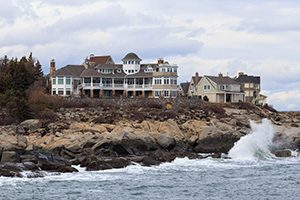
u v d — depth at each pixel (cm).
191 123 11531
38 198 5869
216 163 9081
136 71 17138
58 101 12756
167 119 11894
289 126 12669
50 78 16775
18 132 10088
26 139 9362
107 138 9456
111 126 10675
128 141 9581
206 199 5947
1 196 5950
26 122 10612
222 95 17588
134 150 9606
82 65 17375
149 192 6303
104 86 16575
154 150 9938
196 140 10819
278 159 9919
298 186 6900
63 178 7181
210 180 7288
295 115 14912
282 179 7469
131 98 13850
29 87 13125
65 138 9538
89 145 9325
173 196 6075
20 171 7331
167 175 7650
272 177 7662
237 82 18725
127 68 17150
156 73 16338
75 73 16500
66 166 7725
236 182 7150
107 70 17088
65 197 5928
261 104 16412
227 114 13375
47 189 6394
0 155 8112
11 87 12350
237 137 10931
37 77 15000
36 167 7556
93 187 6569
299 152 10488
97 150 9256
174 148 10356
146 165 8488
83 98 13288
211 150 10769
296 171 8331
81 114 11962
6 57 15200
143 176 7506
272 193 6388
